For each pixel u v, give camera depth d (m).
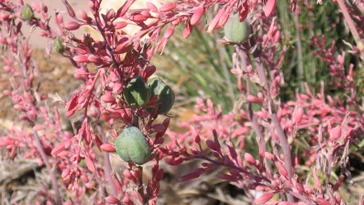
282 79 1.12
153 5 0.72
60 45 0.97
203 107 1.44
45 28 0.99
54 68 2.54
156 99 0.74
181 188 1.63
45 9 0.99
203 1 0.71
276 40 1.08
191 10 0.72
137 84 0.72
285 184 0.93
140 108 0.74
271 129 1.08
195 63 2.16
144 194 0.81
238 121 1.42
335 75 1.42
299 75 1.83
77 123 1.91
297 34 1.78
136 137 0.73
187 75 2.12
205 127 1.47
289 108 1.44
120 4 2.02
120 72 0.72
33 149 1.28
